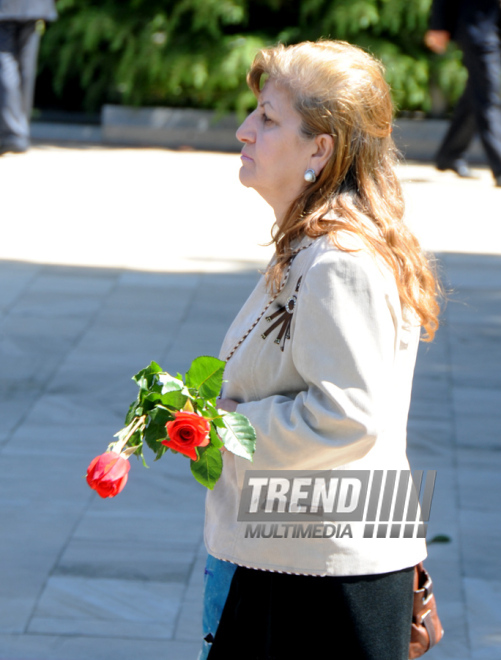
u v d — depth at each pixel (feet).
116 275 34.55
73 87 69.56
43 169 51.52
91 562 17.37
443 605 16.25
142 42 60.44
